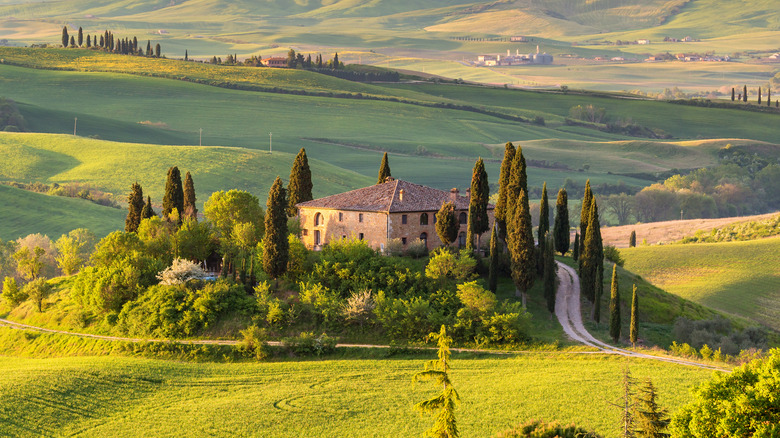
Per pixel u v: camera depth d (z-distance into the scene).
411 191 136.75
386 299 110.44
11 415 80.62
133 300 116.00
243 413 80.94
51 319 122.00
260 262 120.88
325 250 125.06
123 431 77.62
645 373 88.88
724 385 53.38
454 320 105.69
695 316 126.44
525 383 86.75
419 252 126.69
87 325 116.06
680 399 78.50
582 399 80.75
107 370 93.44
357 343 105.06
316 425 77.69
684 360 96.25
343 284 116.94
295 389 88.19
